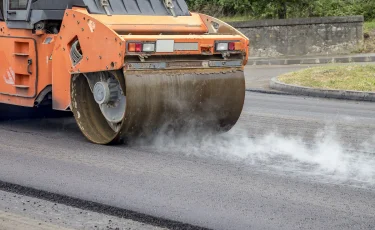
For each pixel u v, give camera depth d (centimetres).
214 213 655
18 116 1181
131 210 664
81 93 996
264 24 2669
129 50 899
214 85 995
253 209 669
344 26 2656
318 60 2486
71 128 1112
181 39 947
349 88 1647
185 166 844
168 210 664
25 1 1034
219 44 988
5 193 729
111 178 782
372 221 636
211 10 3225
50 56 1016
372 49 2680
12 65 1063
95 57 932
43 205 686
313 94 1662
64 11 1002
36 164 851
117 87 956
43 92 1034
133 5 1015
